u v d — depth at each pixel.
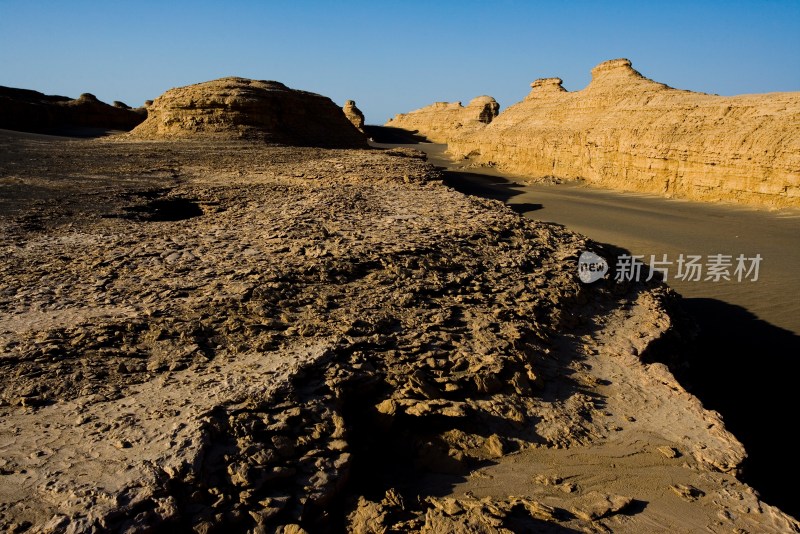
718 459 6.51
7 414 5.39
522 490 5.80
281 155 31.62
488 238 12.72
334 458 5.38
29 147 31.48
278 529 4.58
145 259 10.15
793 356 12.04
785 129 26.05
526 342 8.40
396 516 5.16
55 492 4.35
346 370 6.59
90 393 5.82
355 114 93.19
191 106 40.19
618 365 8.66
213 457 4.95
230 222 13.66
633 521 5.52
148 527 4.20
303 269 9.55
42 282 8.77
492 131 53.38
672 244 20.59
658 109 33.38
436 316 8.58
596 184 36.28
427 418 6.50
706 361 11.76
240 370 6.39
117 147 32.97
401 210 15.41
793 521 5.66
